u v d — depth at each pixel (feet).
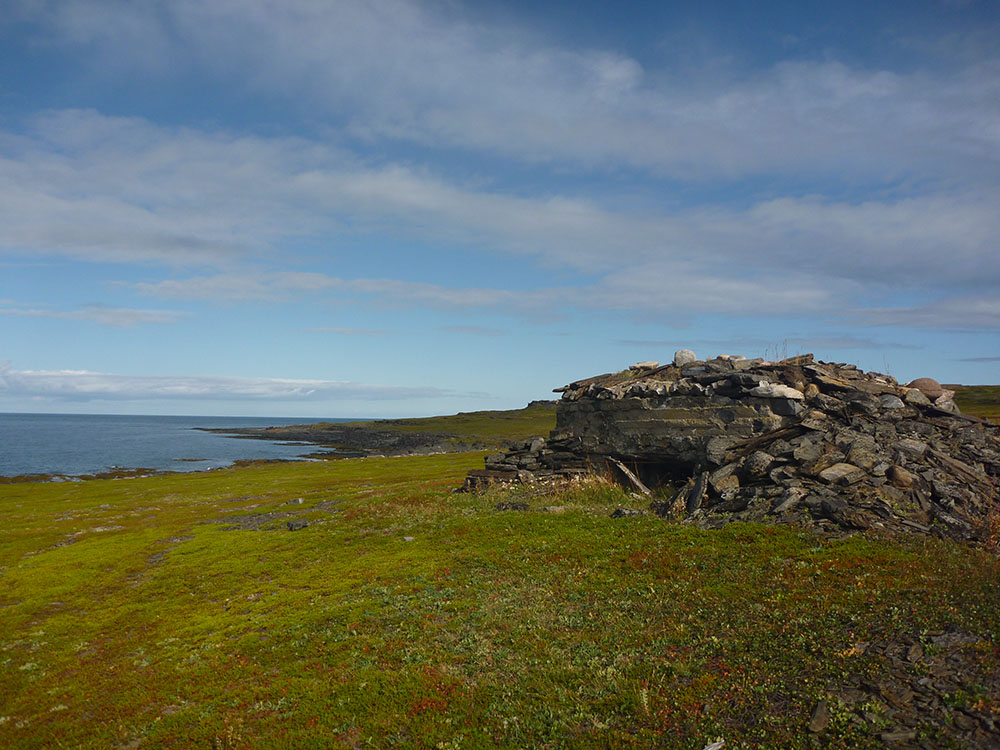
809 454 70.54
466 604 54.65
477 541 75.56
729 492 71.31
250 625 57.47
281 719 38.81
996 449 73.51
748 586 48.49
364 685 41.37
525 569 62.64
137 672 51.01
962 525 55.01
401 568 68.95
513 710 36.24
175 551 96.53
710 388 88.69
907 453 69.67
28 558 103.14
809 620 40.45
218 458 401.90
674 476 93.81
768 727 30.22
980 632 35.09
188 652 53.52
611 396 100.53
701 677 36.06
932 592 41.70
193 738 37.96
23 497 183.62
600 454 101.04
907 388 85.87
